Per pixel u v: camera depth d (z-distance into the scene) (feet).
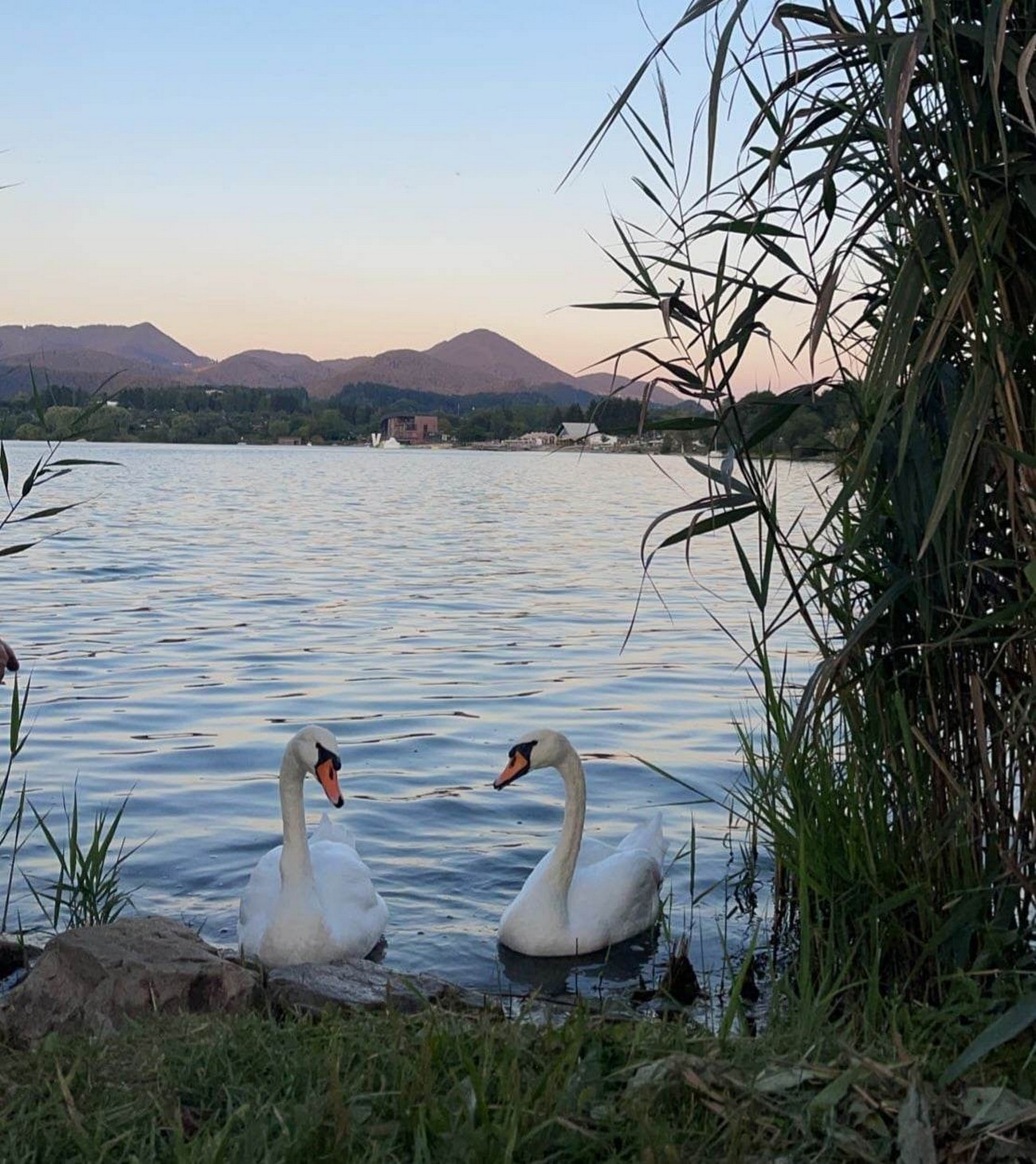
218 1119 11.03
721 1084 10.96
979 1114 10.33
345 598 74.23
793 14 14.17
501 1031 12.51
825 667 14.66
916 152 13.99
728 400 14.80
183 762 34.86
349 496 215.92
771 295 14.75
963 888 15.98
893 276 15.64
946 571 14.62
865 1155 9.98
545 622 64.34
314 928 21.62
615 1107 10.79
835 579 17.17
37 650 53.72
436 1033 12.04
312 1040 12.57
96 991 15.52
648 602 73.20
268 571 90.02
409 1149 10.45
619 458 535.60
